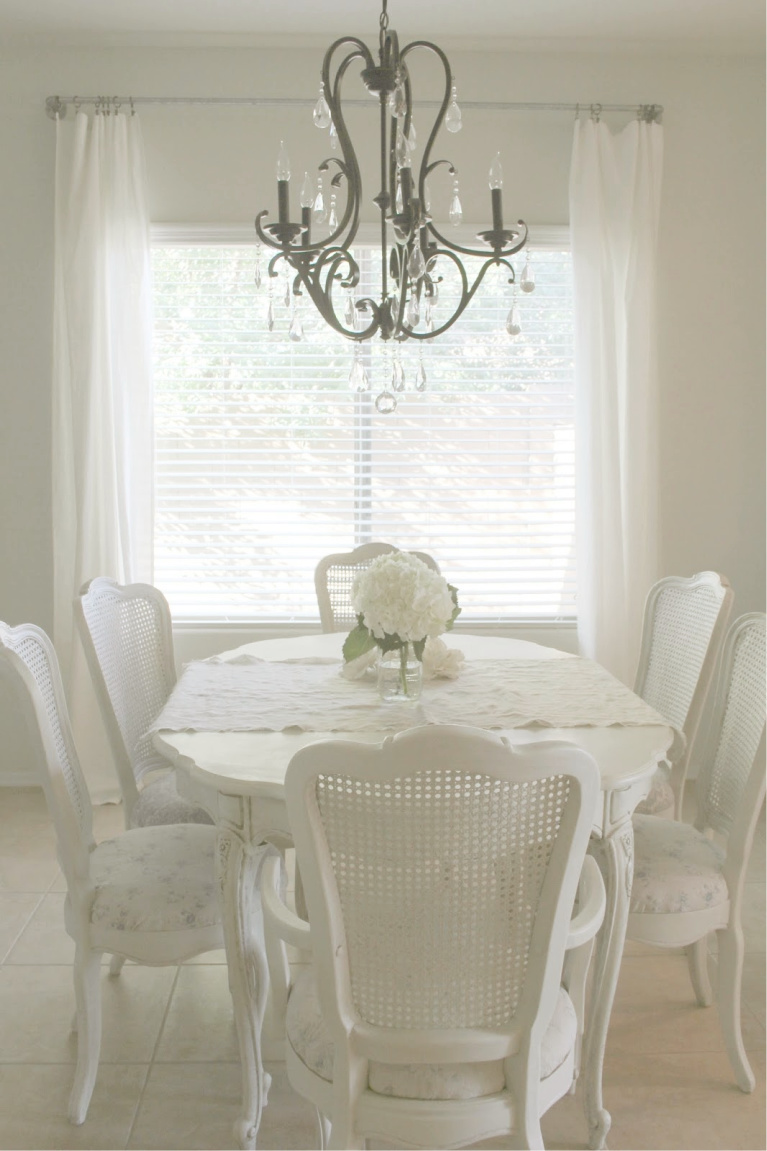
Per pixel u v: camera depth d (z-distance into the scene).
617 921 1.90
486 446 4.05
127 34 3.67
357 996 1.47
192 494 4.03
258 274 2.16
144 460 3.82
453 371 4.01
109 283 3.77
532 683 2.45
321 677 2.52
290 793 1.33
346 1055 1.46
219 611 4.07
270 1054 2.26
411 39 3.71
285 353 3.98
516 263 3.97
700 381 4.00
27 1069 2.20
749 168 3.93
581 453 3.85
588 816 1.37
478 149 3.89
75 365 3.71
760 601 4.10
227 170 3.84
